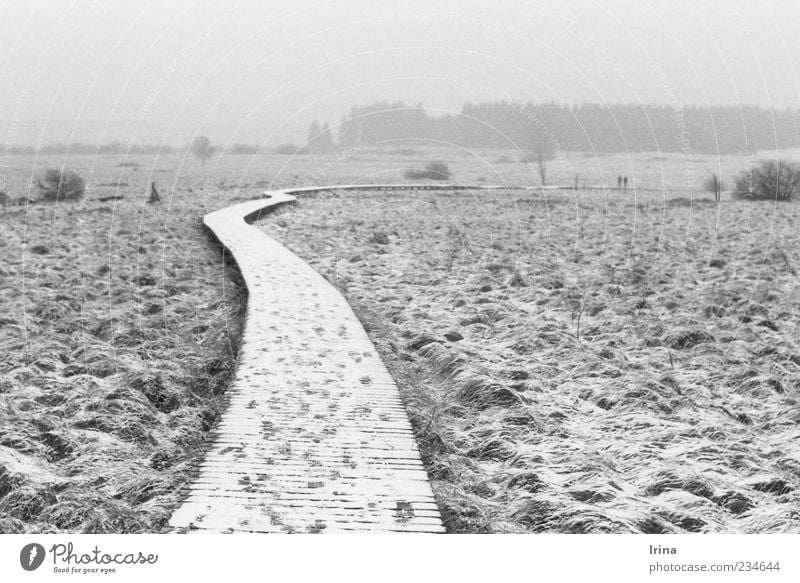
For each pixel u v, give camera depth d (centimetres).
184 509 1019
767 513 1091
